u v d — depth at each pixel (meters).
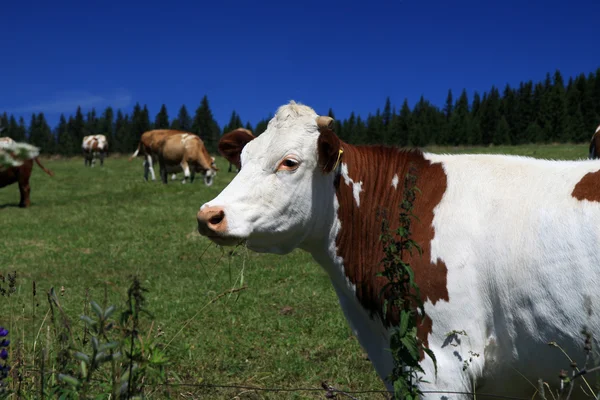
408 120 100.62
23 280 8.57
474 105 111.44
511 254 2.80
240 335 6.16
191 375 5.07
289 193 3.14
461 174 3.19
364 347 3.43
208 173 22.94
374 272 3.22
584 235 2.65
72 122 116.88
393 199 3.28
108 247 11.19
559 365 2.74
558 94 81.44
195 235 12.05
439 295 2.94
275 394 4.66
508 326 2.83
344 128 109.88
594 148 9.98
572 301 2.63
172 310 6.98
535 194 2.90
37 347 4.07
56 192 21.42
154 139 24.92
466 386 2.91
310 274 8.74
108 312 2.17
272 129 3.25
